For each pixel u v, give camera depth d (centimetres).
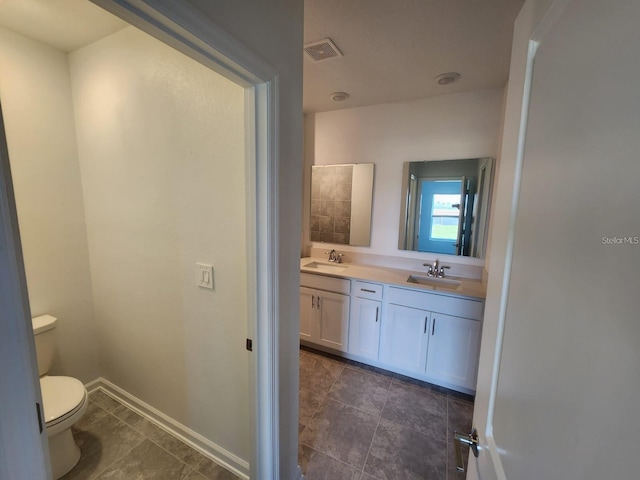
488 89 216
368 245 279
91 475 146
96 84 162
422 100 240
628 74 28
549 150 46
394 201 261
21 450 45
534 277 49
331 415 188
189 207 137
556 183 43
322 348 273
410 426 180
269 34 91
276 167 100
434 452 161
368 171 269
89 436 168
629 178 27
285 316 117
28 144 165
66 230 183
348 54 167
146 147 146
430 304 212
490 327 73
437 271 243
